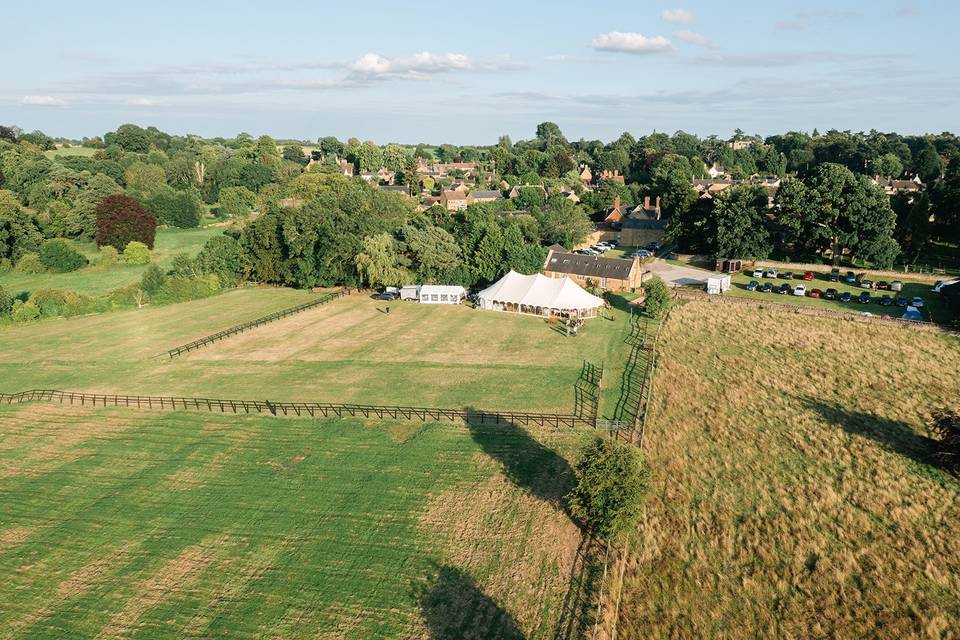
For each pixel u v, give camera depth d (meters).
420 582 30.95
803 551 33.25
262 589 30.67
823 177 98.06
